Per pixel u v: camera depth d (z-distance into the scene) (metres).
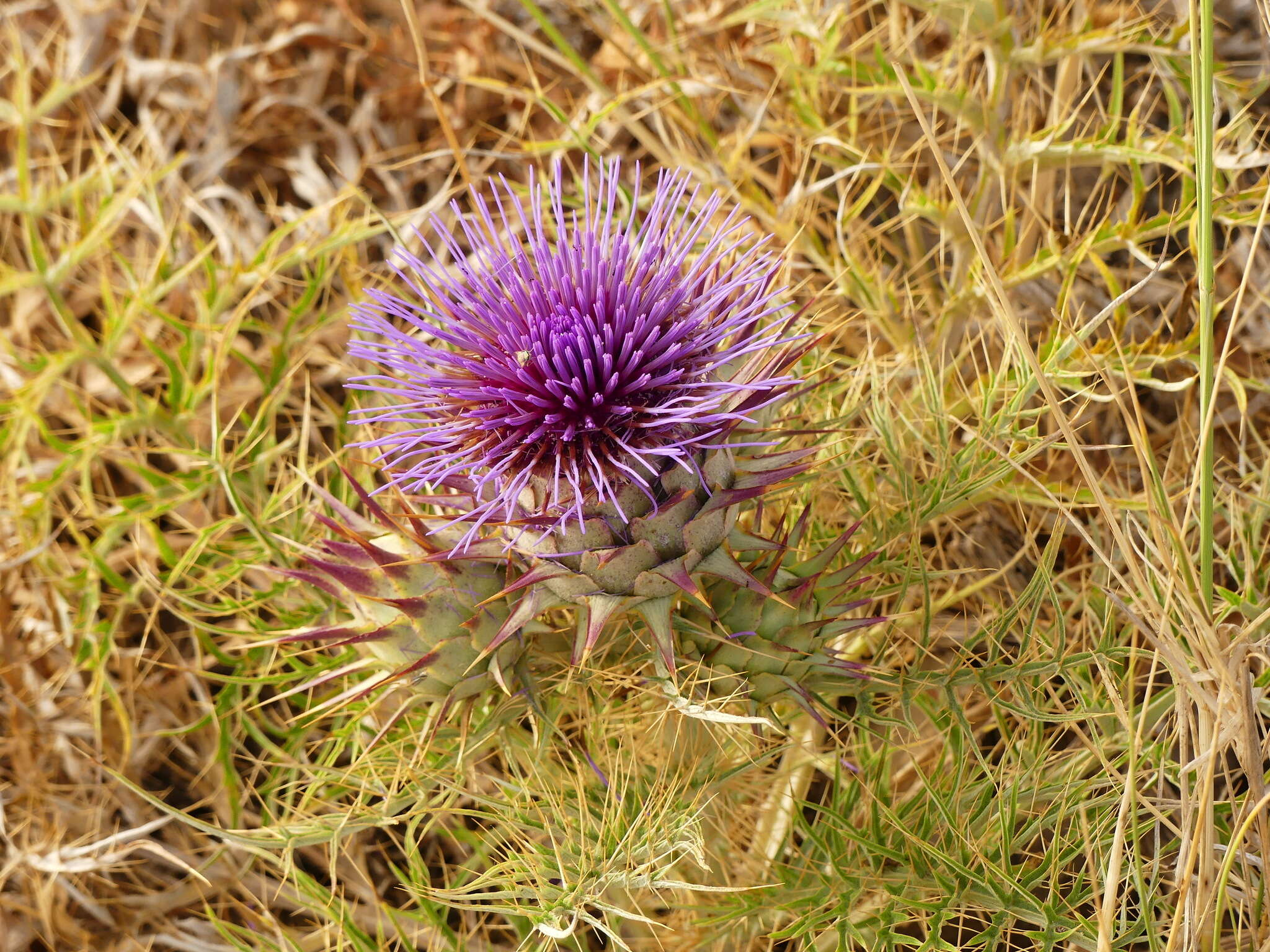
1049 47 0.36
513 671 0.30
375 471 0.37
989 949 0.30
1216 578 0.37
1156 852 0.30
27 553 0.37
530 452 0.28
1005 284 0.36
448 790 0.32
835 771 0.33
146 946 0.37
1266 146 0.38
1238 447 0.38
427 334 0.38
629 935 0.36
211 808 0.39
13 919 0.37
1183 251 0.34
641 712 0.33
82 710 0.38
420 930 0.35
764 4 0.37
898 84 0.36
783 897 0.32
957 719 0.31
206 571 0.37
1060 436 0.34
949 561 0.38
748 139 0.39
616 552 0.28
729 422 0.28
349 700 0.29
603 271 0.29
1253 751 0.28
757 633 0.29
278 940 0.36
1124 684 0.34
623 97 0.37
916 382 0.38
